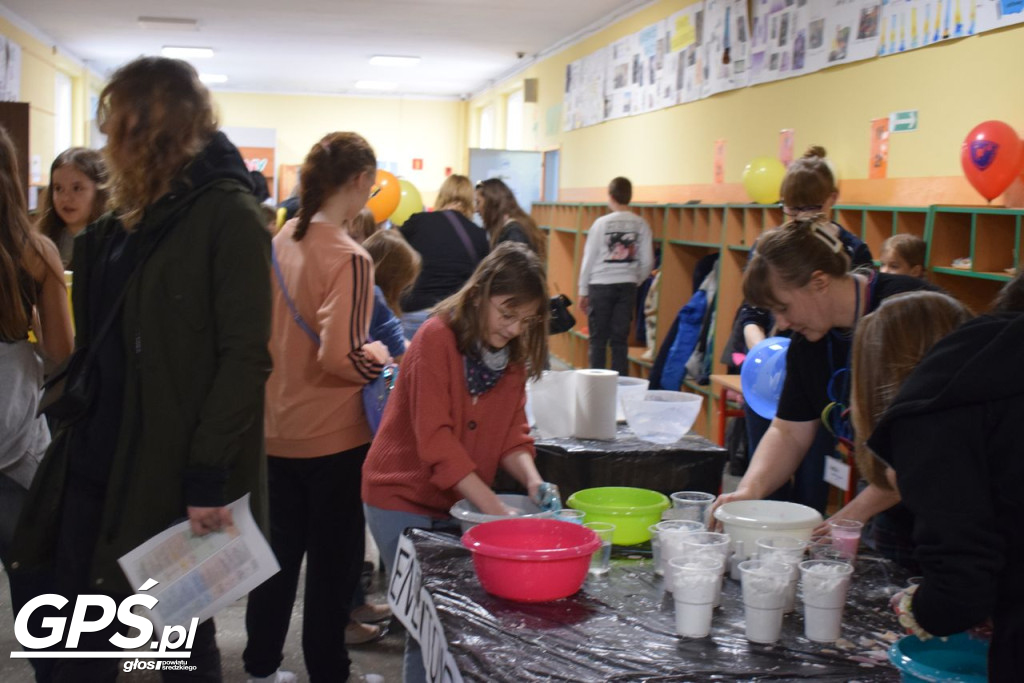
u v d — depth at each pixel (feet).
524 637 5.24
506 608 5.66
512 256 7.06
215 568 6.20
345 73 51.03
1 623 10.91
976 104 14.42
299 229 8.26
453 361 7.15
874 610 5.69
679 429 8.84
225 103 58.44
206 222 6.09
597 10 31.83
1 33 34.22
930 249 13.50
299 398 8.18
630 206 25.14
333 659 8.50
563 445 8.59
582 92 35.63
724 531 6.46
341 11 33.83
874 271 7.45
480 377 7.21
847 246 11.33
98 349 6.17
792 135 20.01
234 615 11.37
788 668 4.91
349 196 8.32
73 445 6.23
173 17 35.99
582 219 29.81
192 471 5.95
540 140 41.83
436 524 7.31
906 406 4.42
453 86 55.62
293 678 9.64
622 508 6.92
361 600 11.02
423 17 34.45
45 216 11.53
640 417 8.87
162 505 6.04
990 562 4.16
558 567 5.72
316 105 59.31
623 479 8.46
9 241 7.68
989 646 4.47
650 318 23.62
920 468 4.32
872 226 15.44
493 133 52.75
